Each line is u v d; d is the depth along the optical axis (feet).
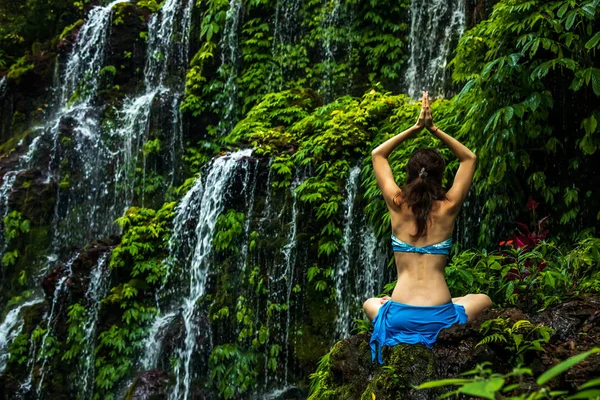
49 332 33.53
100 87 45.11
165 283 32.55
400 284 13.74
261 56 39.52
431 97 34.96
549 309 14.37
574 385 11.64
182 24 44.21
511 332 12.65
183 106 40.29
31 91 48.16
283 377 27.68
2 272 40.29
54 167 42.52
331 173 28.94
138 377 28.94
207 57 40.70
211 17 41.70
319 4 39.06
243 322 28.55
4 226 40.93
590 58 20.57
